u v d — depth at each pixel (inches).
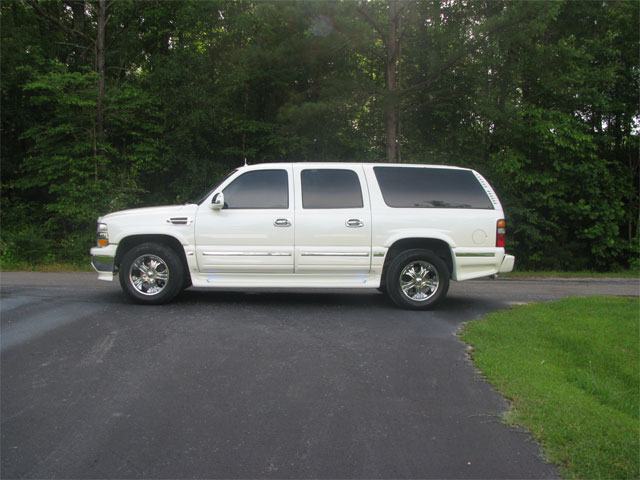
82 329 234.5
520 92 713.6
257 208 289.4
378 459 124.2
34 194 781.9
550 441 133.5
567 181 734.5
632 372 190.4
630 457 125.3
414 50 678.5
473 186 303.7
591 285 491.8
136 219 289.4
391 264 293.0
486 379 179.6
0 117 754.8
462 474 118.0
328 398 160.9
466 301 339.6
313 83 693.9
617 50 740.7
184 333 230.1
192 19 717.9
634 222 816.9
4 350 203.0
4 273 481.1
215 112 679.1
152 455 124.6
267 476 116.1
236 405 154.3
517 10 566.3
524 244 767.7
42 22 780.6
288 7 595.5
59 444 129.4
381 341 225.0
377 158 697.0
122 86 690.2
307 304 305.1
